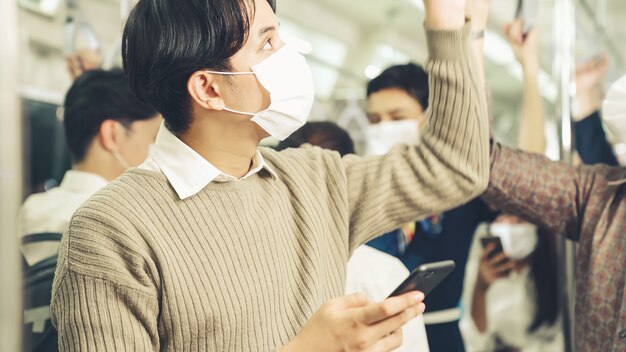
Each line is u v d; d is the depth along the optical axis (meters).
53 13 1.64
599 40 2.41
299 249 1.01
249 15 0.92
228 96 0.94
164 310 0.87
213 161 0.97
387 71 1.94
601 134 2.29
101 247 0.85
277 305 0.95
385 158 1.12
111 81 1.64
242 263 0.92
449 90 1.07
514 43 2.18
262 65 0.93
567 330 2.13
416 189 1.09
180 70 0.90
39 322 1.49
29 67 1.58
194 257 0.89
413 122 1.93
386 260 1.47
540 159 1.39
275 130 0.97
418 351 1.41
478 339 2.15
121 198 0.88
